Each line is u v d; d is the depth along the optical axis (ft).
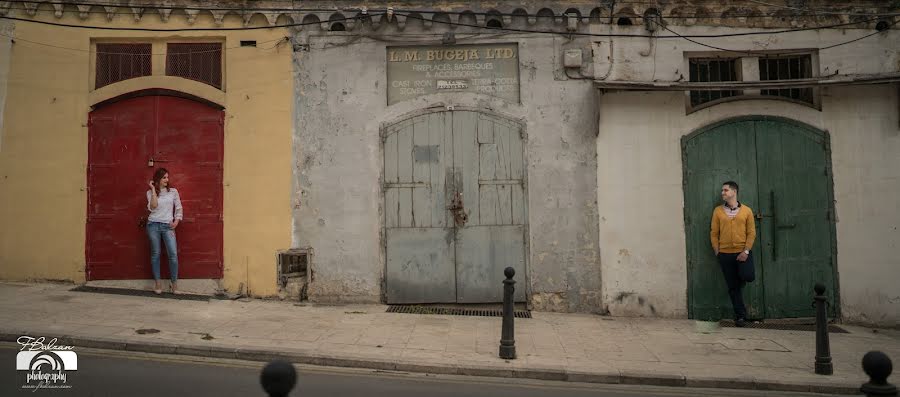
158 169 28.94
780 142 29.63
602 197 29.50
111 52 29.96
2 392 16.80
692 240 29.40
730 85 27.99
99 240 29.48
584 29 29.94
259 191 29.60
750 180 29.50
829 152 29.53
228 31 29.81
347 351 21.95
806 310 29.25
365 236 29.50
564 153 29.60
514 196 29.58
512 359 21.81
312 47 29.86
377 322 26.25
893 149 29.50
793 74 30.60
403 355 21.77
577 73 29.84
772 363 22.33
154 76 29.68
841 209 29.48
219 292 29.40
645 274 29.35
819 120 29.63
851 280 29.27
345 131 29.71
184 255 29.48
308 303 29.22
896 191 29.48
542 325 26.94
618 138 29.63
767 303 29.22
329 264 29.50
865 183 29.50
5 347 21.16
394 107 29.73
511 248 29.50
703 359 22.63
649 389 19.93
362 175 29.60
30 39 29.66
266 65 29.84
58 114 29.60
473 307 29.45
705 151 29.60
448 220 29.50
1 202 29.48
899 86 29.45
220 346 21.71
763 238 29.37
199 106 29.86
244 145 29.73
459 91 29.78
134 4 29.43
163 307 26.78
